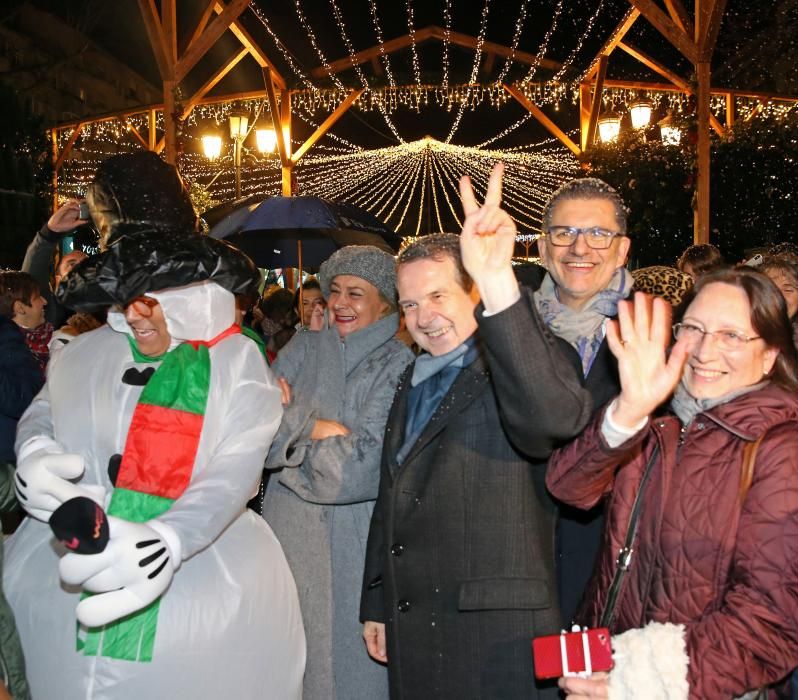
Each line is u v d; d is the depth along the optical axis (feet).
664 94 41.16
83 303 8.31
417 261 8.39
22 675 7.98
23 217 38.40
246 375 8.71
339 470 9.42
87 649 7.88
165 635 7.98
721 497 6.94
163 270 8.18
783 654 6.62
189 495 8.06
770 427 7.03
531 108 41.52
